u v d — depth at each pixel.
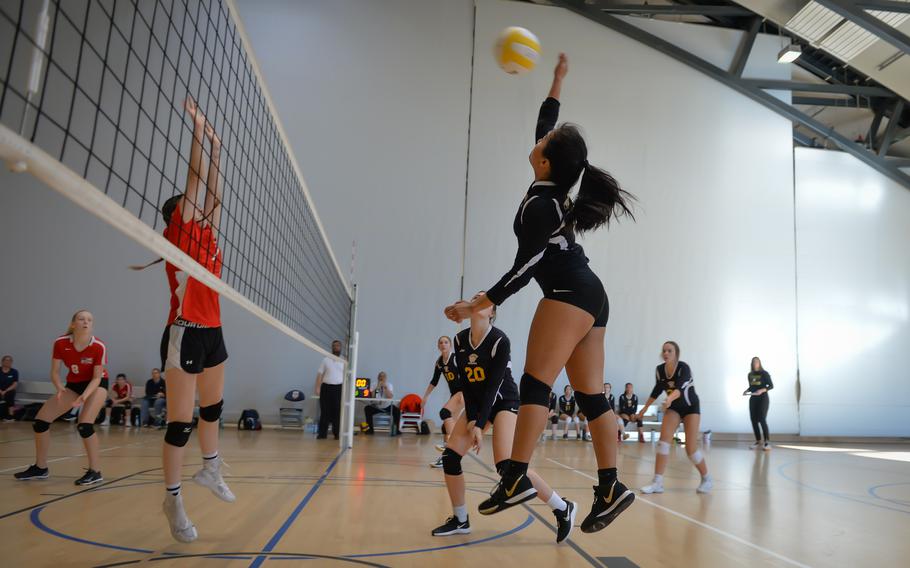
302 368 13.23
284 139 5.15
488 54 14.85
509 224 14.26
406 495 5.19
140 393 12.53
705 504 5.39
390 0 14.70
